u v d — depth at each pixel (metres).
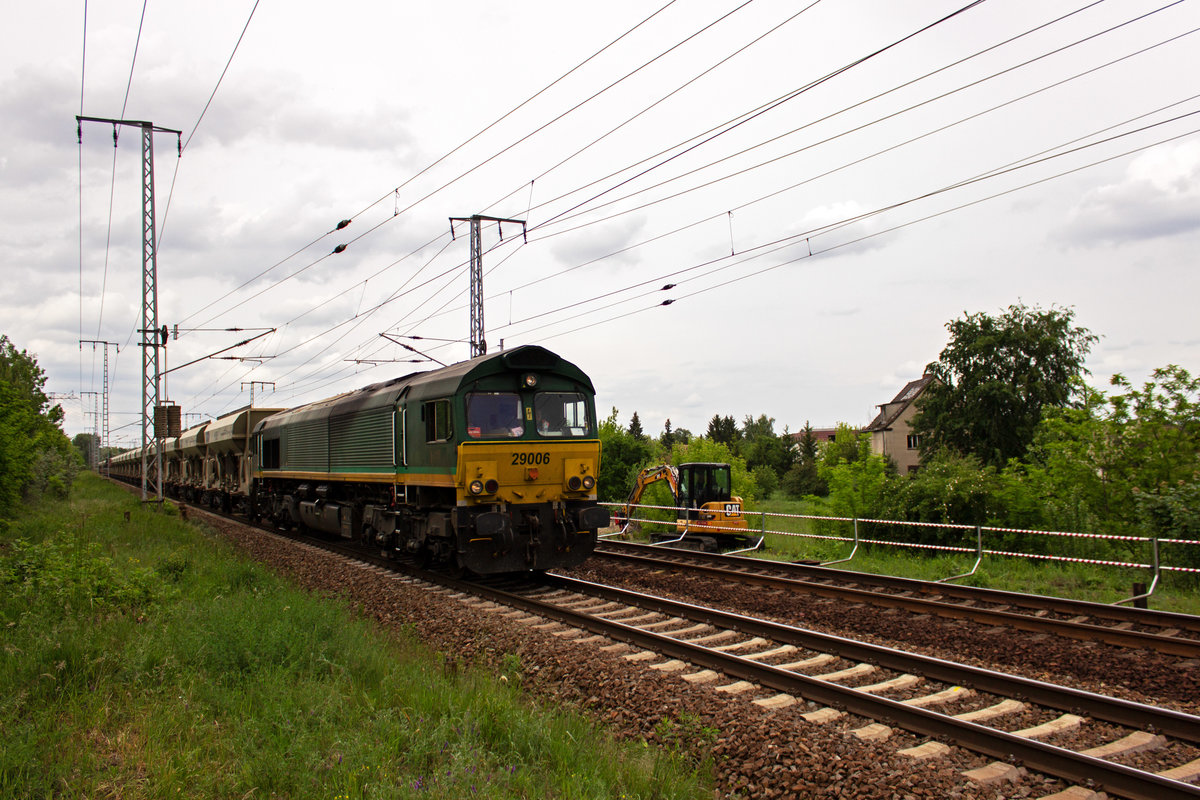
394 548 15.80
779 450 69.75
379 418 15.45
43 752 5.18
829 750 5.33
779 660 8.20
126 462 65.31
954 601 11.05
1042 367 40.81
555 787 4.94
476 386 12.51
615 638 9.23
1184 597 11.05
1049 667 7.81
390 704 6.38
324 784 4.79
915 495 16.91
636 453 32.69
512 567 12.55
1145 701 6.80
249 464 27.06
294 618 8.64
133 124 27.69
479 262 26.77
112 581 10.23
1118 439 14.80
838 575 13.16
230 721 5.94
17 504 22.80
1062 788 5.04
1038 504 15.55
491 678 7.34
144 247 28.75
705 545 19.30
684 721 5.88
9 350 37.72
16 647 7.24
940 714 5.89
